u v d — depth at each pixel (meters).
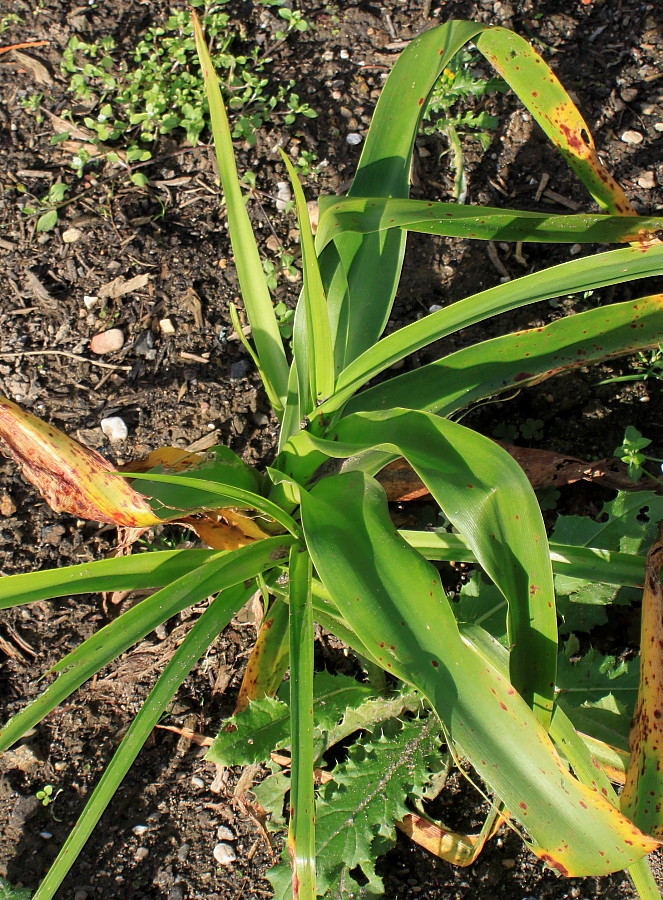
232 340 1.03
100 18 1.18
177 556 0.80
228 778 0.88
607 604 0.89
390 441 0.75
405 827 0.85
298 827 0.67
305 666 0.71
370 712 0.84
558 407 0.99
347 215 0.80
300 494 0.77
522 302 0.78
